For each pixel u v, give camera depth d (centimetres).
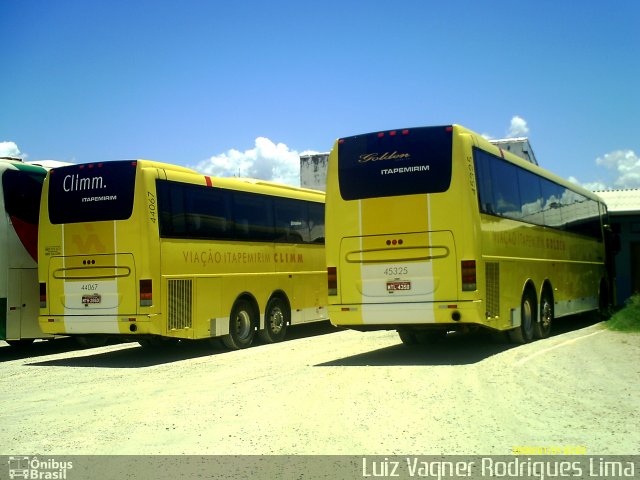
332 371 1148
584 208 2045
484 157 1273
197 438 732
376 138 1246
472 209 1182
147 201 1343
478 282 1174
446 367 1152
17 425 823
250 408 870
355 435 723
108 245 1359
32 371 1307
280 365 1260
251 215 1648
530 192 1531
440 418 789
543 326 1560
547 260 1622
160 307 1342
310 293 1858
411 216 1205
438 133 1206
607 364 1158
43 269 1422
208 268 1480
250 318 1619
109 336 1387
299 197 1848
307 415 819
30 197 1553
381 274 1223
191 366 1305
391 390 956
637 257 2966
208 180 1515
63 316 1398
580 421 772
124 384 1111
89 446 715
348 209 1255
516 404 858
